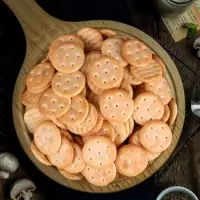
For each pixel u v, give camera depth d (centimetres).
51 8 91
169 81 81
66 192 89
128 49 76
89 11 91
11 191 84
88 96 77
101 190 79
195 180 89
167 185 89
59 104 74
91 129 74
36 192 87
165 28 91
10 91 88
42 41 80
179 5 85
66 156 75
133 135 77
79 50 76
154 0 87
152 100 76
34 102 77
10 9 83
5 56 89
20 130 78
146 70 76
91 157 75
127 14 91
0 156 83
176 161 90
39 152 76
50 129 75
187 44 91
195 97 87
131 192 89
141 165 76
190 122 90
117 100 74
